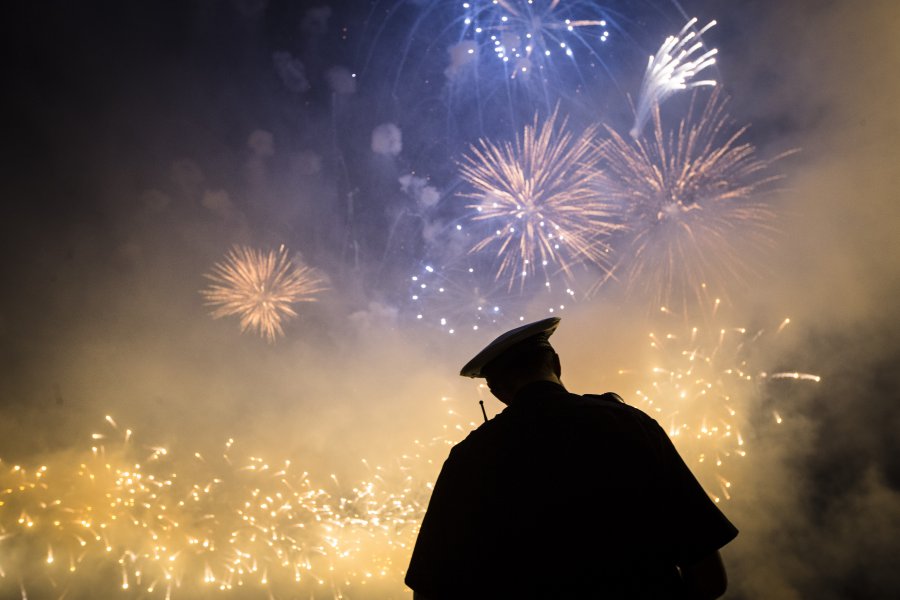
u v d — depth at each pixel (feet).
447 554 6.03
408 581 6.15
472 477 6.19
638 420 6.14
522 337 6.91
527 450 6.08
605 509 5.73
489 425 6.47
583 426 6.05
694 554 5.74
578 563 5.64
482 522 5.98
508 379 6.88
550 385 6.57
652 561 5.68
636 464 5.85
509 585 5.76
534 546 5.74
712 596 5.87
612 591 5.57
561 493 5.81
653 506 5.78
